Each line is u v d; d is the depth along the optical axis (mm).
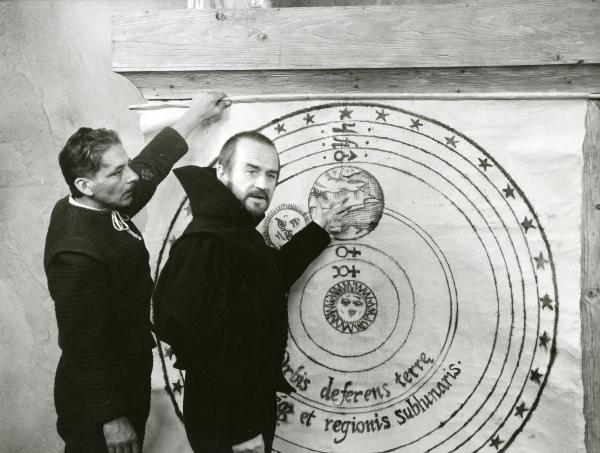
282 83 1729
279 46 1713
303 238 1676
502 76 1679
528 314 1633
